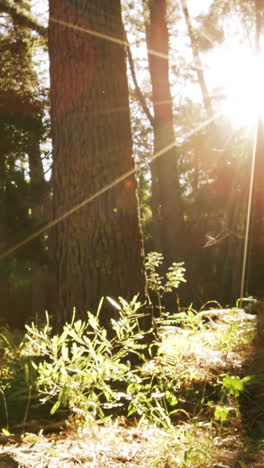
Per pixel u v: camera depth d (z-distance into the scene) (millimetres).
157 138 21281
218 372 4727
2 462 2787
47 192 16844
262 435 3420
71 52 6008
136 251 5910
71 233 5820
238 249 21219
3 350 5430
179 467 2881
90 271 5715
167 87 21375
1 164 16359
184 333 5555
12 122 16062
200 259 23672
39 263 16328
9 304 16953
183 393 4449
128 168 6008
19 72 16453
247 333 5762
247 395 4145
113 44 6098
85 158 5859
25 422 3918
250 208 21703
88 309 5656
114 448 3201
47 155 16984
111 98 5996
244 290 20641
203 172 25312
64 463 2859
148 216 32656
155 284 7246
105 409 4301
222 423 3529
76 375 3756
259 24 22625
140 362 5293
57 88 6082
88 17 6023
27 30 16844
